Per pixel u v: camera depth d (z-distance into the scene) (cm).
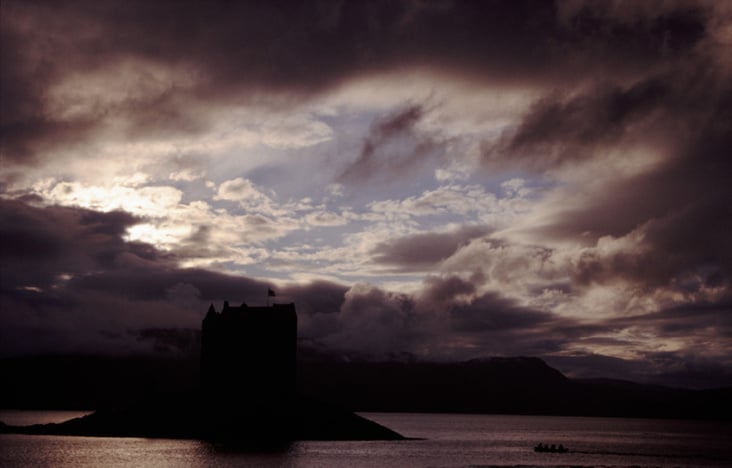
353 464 16625
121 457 16675
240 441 19525
